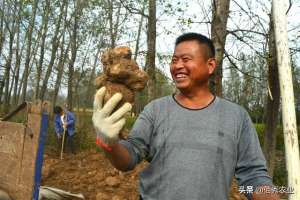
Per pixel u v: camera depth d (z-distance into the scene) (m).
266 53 5.92
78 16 16.55
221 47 5.78
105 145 1.75
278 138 12.19
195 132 1.95
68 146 10.66
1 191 4.27
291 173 2.11
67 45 17.62
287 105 2.17
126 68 1.83
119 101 1.78
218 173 1.91
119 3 12.19
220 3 5.82
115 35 15.13
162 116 2.03
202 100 2.06
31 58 18.91
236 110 2.05
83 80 18.62
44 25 16.91
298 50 6.05
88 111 17.62
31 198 3.97
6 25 19.02
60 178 7.18
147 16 11.05
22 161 4.16
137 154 1.98
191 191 1.87
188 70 2.03
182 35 2.12
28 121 4.11
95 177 6.97
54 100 17.33
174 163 1.92
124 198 6.32
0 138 4.53
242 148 2.02
